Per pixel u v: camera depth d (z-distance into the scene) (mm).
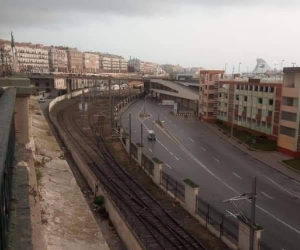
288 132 51969
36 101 86750
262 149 55688
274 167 46344
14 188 14461
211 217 28484
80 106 93688
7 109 13141
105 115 87250
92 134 63219
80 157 39688
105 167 42031
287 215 30828
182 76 156875
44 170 29828
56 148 41094
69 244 19750
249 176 42375
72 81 149750
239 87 71438
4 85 26219
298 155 50719
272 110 61469
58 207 23781
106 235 23906
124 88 174250
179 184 36656
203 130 73812
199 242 23125
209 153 53781
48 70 175875
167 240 23297
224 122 79000
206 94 82938
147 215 27547
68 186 28656
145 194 32719
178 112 99375
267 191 37094
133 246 20922
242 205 32500
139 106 116188
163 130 72438
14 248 9547
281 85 58719
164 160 48594
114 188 34125
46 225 20594
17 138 26547
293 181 40875
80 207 25109
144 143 59188
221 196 34875
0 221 7742
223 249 22812
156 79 138750
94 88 143000
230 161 49281
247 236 21891
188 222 26906
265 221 29375
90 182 33188
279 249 24547
